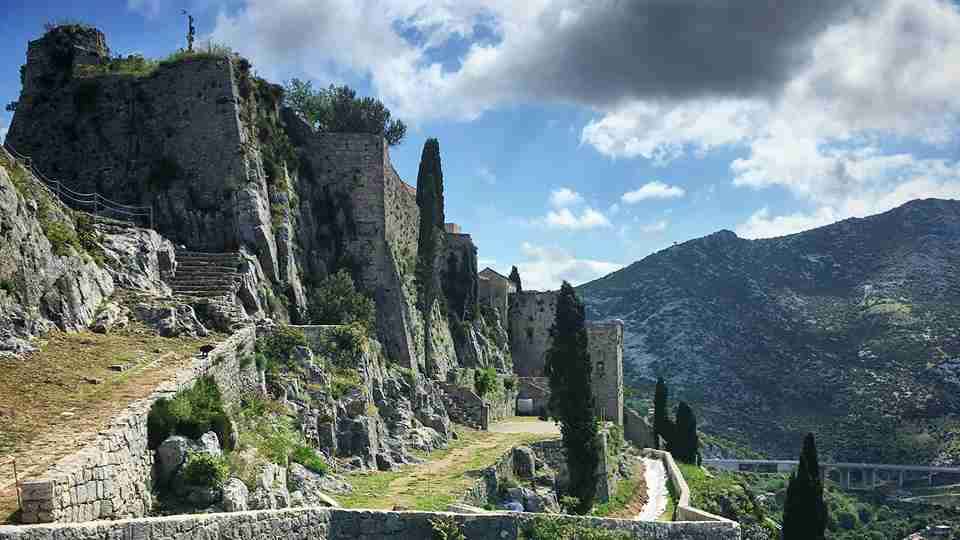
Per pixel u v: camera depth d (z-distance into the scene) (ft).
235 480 88.63
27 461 72.02
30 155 184.14
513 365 319.27
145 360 109.19
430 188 238.89
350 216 208.54
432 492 125.29
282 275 177.88
